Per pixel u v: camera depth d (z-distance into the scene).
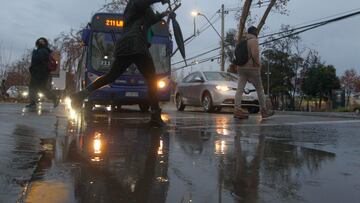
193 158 4.28
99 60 12.80
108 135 5.84
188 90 15.31
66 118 8.23
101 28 12.95
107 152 4.46
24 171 3.47
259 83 9.84
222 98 13.42
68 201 2.81
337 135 6.40
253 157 4.43
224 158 4.32
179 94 16.02
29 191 2.96
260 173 3.71
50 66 11.42
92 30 12.90
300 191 3.19
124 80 12.30
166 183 3.31
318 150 4.94
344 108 40.34
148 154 4.44
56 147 4.66
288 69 56.19
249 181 3.43
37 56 11.18
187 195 3.03
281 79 55.78
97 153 4.39
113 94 12.18
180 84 16.09
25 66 34.59
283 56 55.91
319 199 3.00
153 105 7.11
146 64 6.88
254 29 9.86
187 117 10.11
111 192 3.04
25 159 3.90
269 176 3.61
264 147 5.09
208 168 3.85
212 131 6.70
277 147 5.11
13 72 33.00
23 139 5.09
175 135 6.05
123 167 3.78
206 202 2.88
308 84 57.19
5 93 23.98
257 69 9.75
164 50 13.21
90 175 3.46
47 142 4.97
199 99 14.52
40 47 11.31
